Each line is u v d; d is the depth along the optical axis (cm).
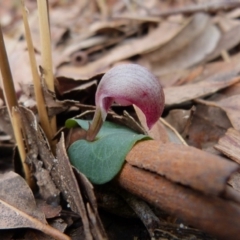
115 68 14
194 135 18
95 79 18
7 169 18
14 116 15
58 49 29
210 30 24
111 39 28
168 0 33
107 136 15
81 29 32
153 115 14
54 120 17
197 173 12
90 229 14
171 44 24
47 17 16
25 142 16
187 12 27
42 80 16
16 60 22
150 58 24
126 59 25
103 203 15
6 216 14
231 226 12
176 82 22
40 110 16
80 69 25
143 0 34
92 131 15
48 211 15
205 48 23
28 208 15
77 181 14
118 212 15
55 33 31
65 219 15
